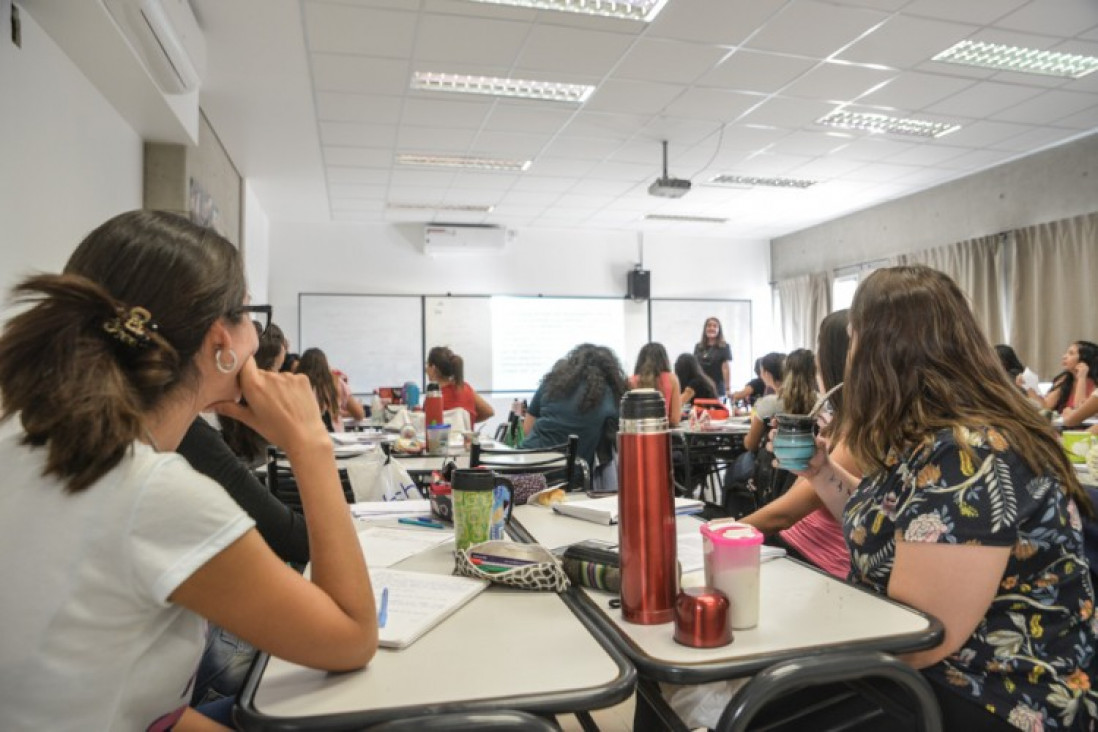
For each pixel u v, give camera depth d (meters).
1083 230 5.30
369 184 6.16
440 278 7.87
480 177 6.02
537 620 0.89
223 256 0.75
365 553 1.21
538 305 8.14
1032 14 3.38
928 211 6.66
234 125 4.62
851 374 1.07
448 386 4.43
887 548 1.00
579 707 0.67
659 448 0.88
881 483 1.02
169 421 0.71
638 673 0.76
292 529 1.29
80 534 0.60
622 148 5.30
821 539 1.57
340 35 3.45
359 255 7.66
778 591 0.98
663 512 0.87
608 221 7.81
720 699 0.85
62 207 2.80
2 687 0.59
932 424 0.95
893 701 0.92
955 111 4.67
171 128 3.67
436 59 3.75
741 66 3.91
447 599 0.94
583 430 2.88
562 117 4.64
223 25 3.31
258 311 0.97
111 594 0.60
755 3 3.24
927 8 3.31
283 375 0.82
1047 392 5.33
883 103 4.50
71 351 0.61
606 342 8.32
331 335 7.56
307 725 0.62
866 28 3.49
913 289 1.02
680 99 4.38
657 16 3.34
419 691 0.69
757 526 1.53
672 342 8.57
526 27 3.43
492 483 1.17
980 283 6.09
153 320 0.67
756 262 8.93
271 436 0.80
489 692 0.68
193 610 0.64
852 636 0.82
